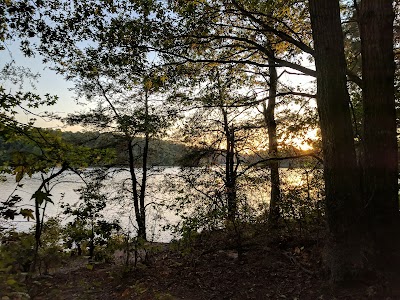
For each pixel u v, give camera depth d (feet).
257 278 19.43
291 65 21.71
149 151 52.01
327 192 16.94
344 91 16.57
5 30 16.05
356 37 30.22
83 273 22.76
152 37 23.65
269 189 30.37
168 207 32.48
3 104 9.31
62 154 9.82
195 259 23.54
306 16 26.45
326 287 16.42
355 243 16.19
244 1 24.93
